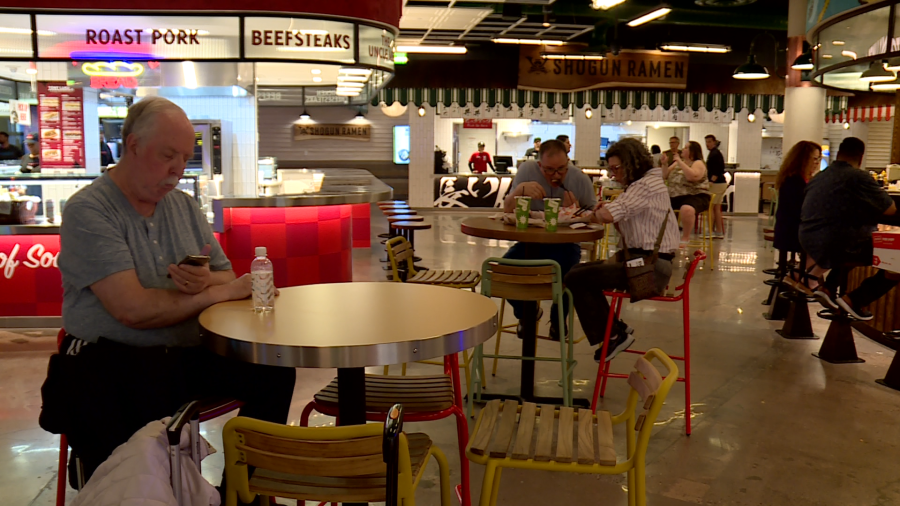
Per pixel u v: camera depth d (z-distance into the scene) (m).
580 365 4.90
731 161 18.64
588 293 3.93
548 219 4.02
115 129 6.89
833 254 5.03
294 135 19.53
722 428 3.80
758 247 10.92
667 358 2.22
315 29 5.74
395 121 19.69
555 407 2.49
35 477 3.19
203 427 3.72
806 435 3.71
